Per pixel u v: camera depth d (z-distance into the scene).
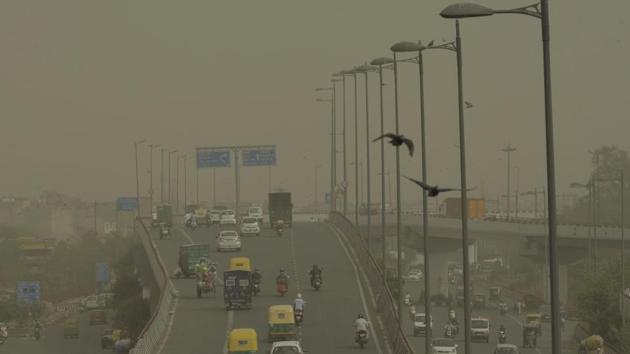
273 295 189.12
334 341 146.50
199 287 187.38
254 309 173.75
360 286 196.50
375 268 192.38
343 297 185.25
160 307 160.00
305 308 175.00
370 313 169.25
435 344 175.88
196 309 174.38
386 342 145.25
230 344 133.62
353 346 142.50
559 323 71.50
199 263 195.88
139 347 129.12
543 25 72.31
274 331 144.50
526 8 72.56
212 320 163.62
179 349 140.75
